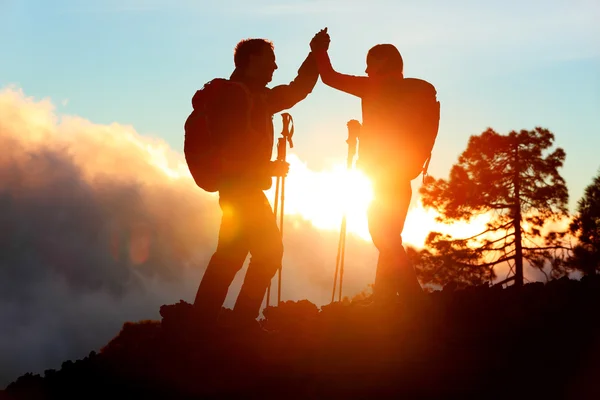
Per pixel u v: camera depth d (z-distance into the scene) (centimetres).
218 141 607
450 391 555
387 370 586
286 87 663
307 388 575
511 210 3575
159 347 657
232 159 607
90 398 598
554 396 537
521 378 562
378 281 723
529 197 3600
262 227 623
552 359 582
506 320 655
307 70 684
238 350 621
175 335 667
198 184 628
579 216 3191
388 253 697
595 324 627
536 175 3597
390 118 686
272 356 618
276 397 566
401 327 655
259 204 622
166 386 596
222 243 632
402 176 690
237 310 637
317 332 659
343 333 651
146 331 782
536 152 3584
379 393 559
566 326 632
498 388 552
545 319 651
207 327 633
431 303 694
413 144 685
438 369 584
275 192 752
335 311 707
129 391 599
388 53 695
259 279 632
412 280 693
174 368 612
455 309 688
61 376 642
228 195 619
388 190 694
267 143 623
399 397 554
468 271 3528
